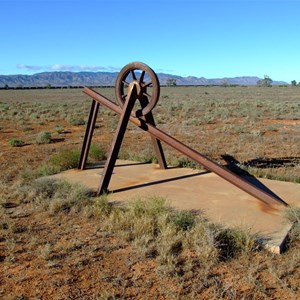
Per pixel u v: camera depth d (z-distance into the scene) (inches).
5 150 593.9
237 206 274.2
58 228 250.1
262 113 1157.1
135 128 884.0
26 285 180.5
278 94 2770.7
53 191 317.7
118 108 354.3
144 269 194.4
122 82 343.3
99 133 806.5
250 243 211.9
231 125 879.1
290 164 461.1
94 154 461.7
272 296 169.6
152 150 550.3
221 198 293.6
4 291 175.5
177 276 184.9
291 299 166.7
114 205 284.5
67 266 198.2
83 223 258.2
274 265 195.8
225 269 193.2
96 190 323.3
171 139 307.4
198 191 312.8
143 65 318.7
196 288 175.8
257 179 355.6
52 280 184.7
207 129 837.2
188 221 241.8
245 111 1227.2
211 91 3649.1
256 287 175.8
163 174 372.8
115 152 315.3
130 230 241.1
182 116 1150.3
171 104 1646.2
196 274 188.1
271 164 462.6
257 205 276.4
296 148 583.5
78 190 305.9
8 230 245.1
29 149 601.9
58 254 211.2
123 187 330.3
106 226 248.8
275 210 265.3
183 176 363.3
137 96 321.7
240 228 229.1
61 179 352.8
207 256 200.4
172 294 171.0
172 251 211.9
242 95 2642.7
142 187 327.9
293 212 247.0
